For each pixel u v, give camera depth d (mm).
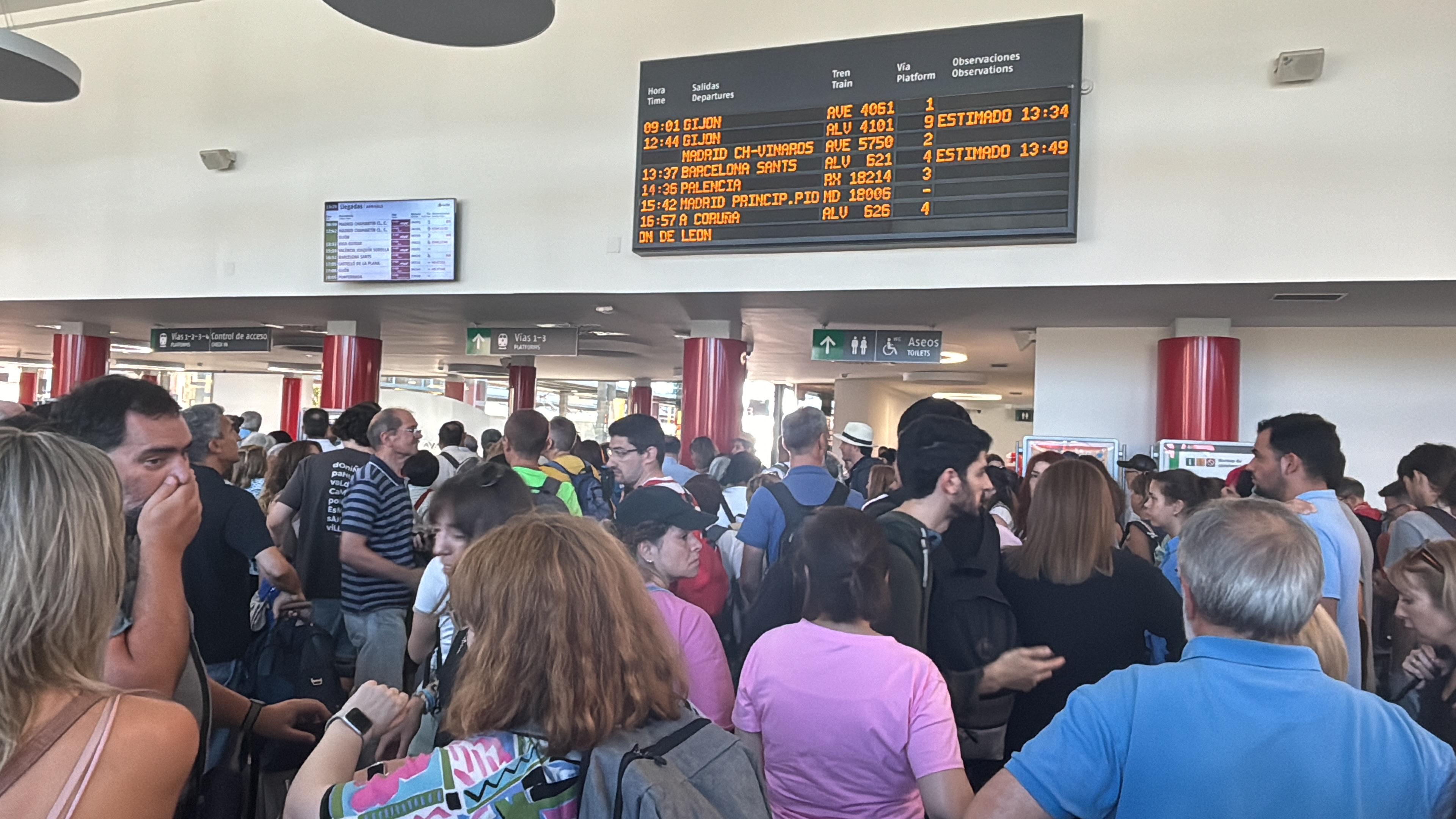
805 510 3068
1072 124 5340
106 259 7871
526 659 1144
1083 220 5461
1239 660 1216
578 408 26344
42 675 872
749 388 19750
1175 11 5344
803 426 3209
